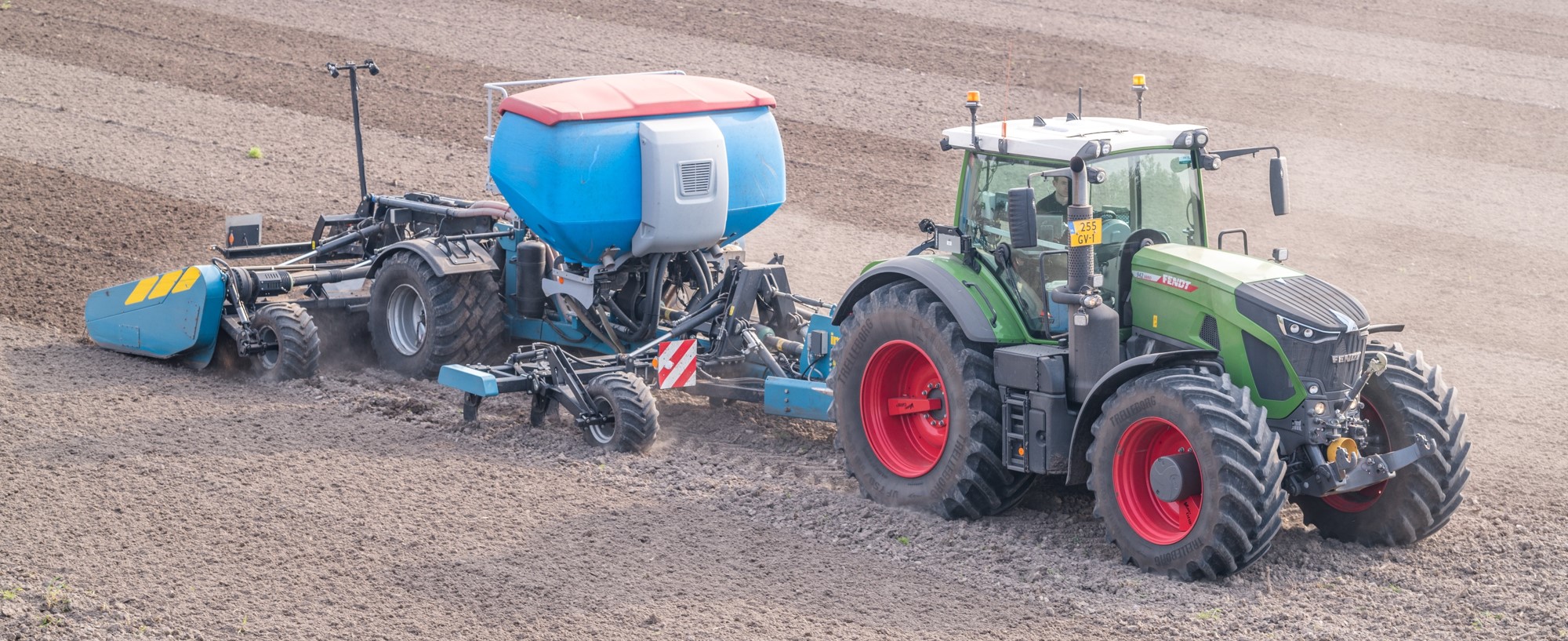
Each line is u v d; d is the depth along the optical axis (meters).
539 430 42.22
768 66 104.62
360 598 29.98
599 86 44.28
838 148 87.31
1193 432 29.61
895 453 36.69
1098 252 33.31
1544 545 33.59
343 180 78.44
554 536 33.78
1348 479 30.36
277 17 113.56
